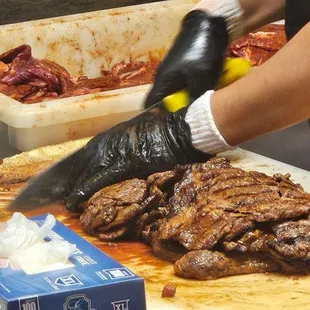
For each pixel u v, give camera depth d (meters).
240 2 1.61
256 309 1.17
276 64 1.34
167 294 1.20
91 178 1.42
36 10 2.16
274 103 1.35
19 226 1.09
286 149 1.68
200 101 1.41
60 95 1.95
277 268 1.26
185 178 1.35
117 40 2.12
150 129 1.43
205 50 1.54
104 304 1.01
